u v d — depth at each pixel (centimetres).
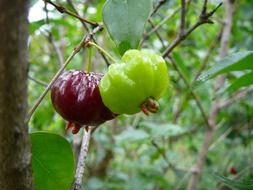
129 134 29
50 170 12
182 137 42
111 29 11
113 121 35
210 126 28
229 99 28
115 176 38
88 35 11
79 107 11
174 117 35
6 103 8
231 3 28
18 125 8
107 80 11
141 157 37
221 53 27
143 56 11
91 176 36
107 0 12
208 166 35
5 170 9
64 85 12
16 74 7
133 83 11
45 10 19
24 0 7
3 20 7
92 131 18
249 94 31
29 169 9
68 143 12
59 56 24
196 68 37
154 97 11
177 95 37
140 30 11
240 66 12
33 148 12
